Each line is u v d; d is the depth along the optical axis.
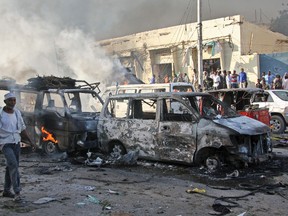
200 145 7.07
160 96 7.79
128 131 8.14
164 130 7.55
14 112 5.57
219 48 22.94
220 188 6.02
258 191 5.82
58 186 6.25
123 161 7.83
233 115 7.73
